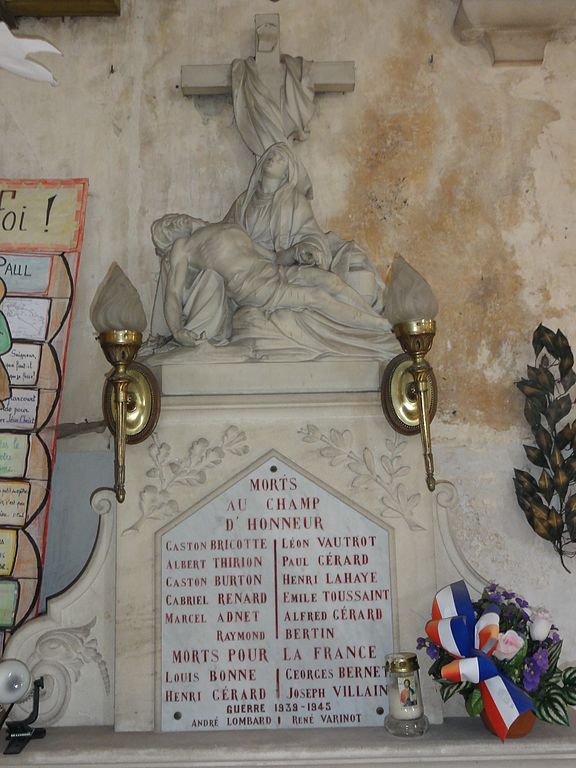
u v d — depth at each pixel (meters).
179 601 2.63
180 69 3.30
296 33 3.36
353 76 3.21
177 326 2.83
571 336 3.15
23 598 2.83
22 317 3.02
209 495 2.69
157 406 2.71
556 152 3.29
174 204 3.21
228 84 3.20
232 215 3.07
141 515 2.67
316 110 3.30
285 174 3.03
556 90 3.34
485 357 3.13
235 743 2.40
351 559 2.66
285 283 2.86
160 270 3.03
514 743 2.37
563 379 3.03
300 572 2.65
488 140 3.30
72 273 3.06
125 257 3.17
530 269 3.20
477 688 2.42
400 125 3.30
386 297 2.62
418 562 2.67
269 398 2.74
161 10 3.35
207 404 2.73
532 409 3.01
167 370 2.77
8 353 2.99
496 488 3.03
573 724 2.56
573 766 2.38
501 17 3.25
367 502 2.70
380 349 2.82
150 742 2.42
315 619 2.62
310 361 2.79
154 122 3.27
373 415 2.76
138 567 2.64
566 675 2.46
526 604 2.53
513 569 2.98
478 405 3.09
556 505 3.07
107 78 3.30
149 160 3.24
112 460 3.00
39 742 2.46
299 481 2.71
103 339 2.54
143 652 2.60
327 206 3.23
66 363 3.08
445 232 3.22
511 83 3.34
